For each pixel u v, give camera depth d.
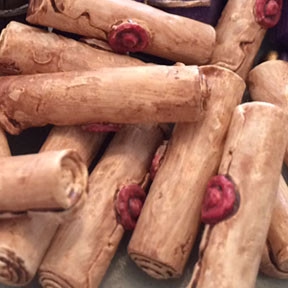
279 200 0.12
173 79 0.11
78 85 0.11
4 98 0.12
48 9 0.12
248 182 0.11
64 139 0.12
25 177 0.10
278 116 0.11
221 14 0.14
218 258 0.11
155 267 0.11
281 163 0.11
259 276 0.12
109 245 0.11
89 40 0.13
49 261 0.11
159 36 0.13
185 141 0.12
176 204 0.11
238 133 0.11
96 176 0.12
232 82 0.12
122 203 0.12
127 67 0.12
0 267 0.10
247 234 0.11
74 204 0.10
